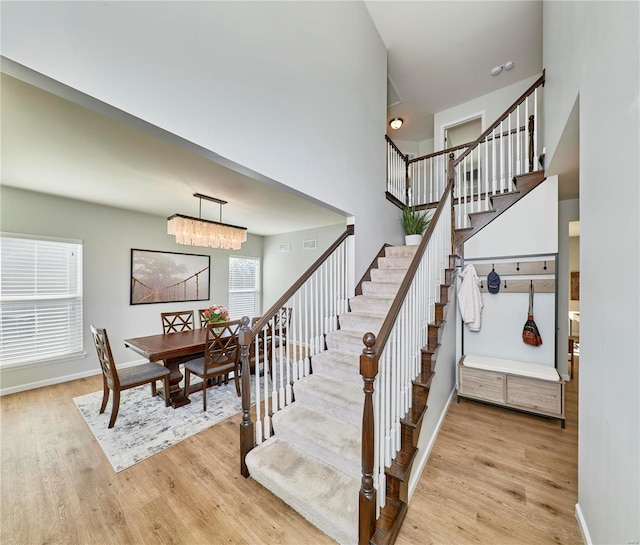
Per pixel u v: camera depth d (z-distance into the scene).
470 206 4.02
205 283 5.73
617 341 1.08
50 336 3.76
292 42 2.36
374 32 3.75
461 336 3.48
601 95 1.24
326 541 1.47
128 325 4.54
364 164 3.53
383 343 1.43
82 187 3.44
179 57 1.56
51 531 1.54
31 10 1.08
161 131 1.50
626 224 1.01
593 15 1.34
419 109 5.38
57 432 2.54
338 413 2.06
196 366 3.17
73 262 3.97
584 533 1.43
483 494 1.79
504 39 3.86
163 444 2.36
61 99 1.79
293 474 1.72
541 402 2.70
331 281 3.03
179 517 1.63
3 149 2.43
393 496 1.58
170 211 4.64
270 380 3.90
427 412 2.14
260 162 2.04
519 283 3.12
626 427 1.01
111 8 1.30
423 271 2.23
